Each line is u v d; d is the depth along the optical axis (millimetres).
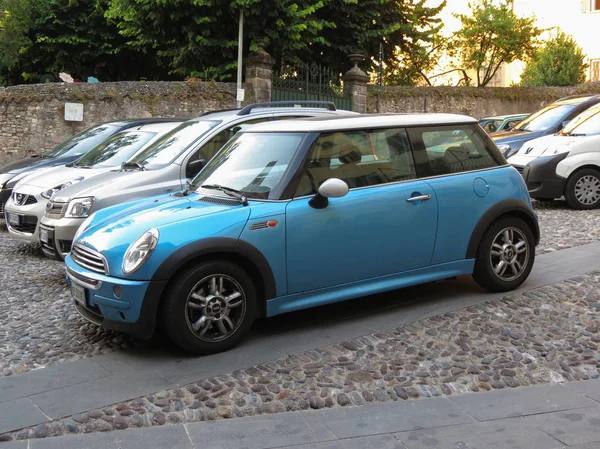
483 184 6027
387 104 25047
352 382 4488
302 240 5215
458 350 4926
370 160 5660
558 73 30516
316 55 25875
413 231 5672
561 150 11125
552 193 11133
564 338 5094
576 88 28062
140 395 4355
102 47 29625
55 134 19953
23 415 4113
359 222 5430
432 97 25906
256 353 4984
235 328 5047
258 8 21219
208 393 4363
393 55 28078
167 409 4176
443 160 5965
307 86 23125
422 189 5730
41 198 9094
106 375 4699
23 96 19656
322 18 24922
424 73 34844
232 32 22469
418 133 5930
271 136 5805
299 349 5023
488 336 5145
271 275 5117
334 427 3930
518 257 6195
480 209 5969
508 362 4730
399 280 5695
